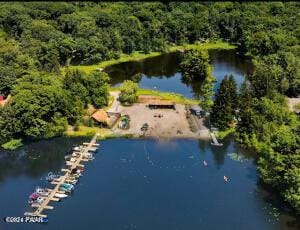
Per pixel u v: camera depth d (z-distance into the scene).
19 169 154.50
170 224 127.56
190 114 191.12
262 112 172.38
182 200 137.38
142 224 127.62
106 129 178.12
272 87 193.50
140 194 140.25
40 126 169.62
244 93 178.12
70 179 146.50
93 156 160.50
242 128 169.12
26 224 127.44
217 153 162.75
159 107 196.62
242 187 143.25
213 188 143.00
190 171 152.12
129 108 196.38
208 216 130.50
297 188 124.81
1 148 166.62
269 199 137.12
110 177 148.62
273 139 138.25
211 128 179.00
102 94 196.88
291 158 128.00
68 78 193.38
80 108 183.38
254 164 155.75
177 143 169.00
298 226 126.12
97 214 131.62
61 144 169.00
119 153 162.50
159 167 154.38
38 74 195.12
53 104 173.12
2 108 171.62
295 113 179.88
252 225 126.75
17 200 138.12
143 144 168.12
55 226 126.81
